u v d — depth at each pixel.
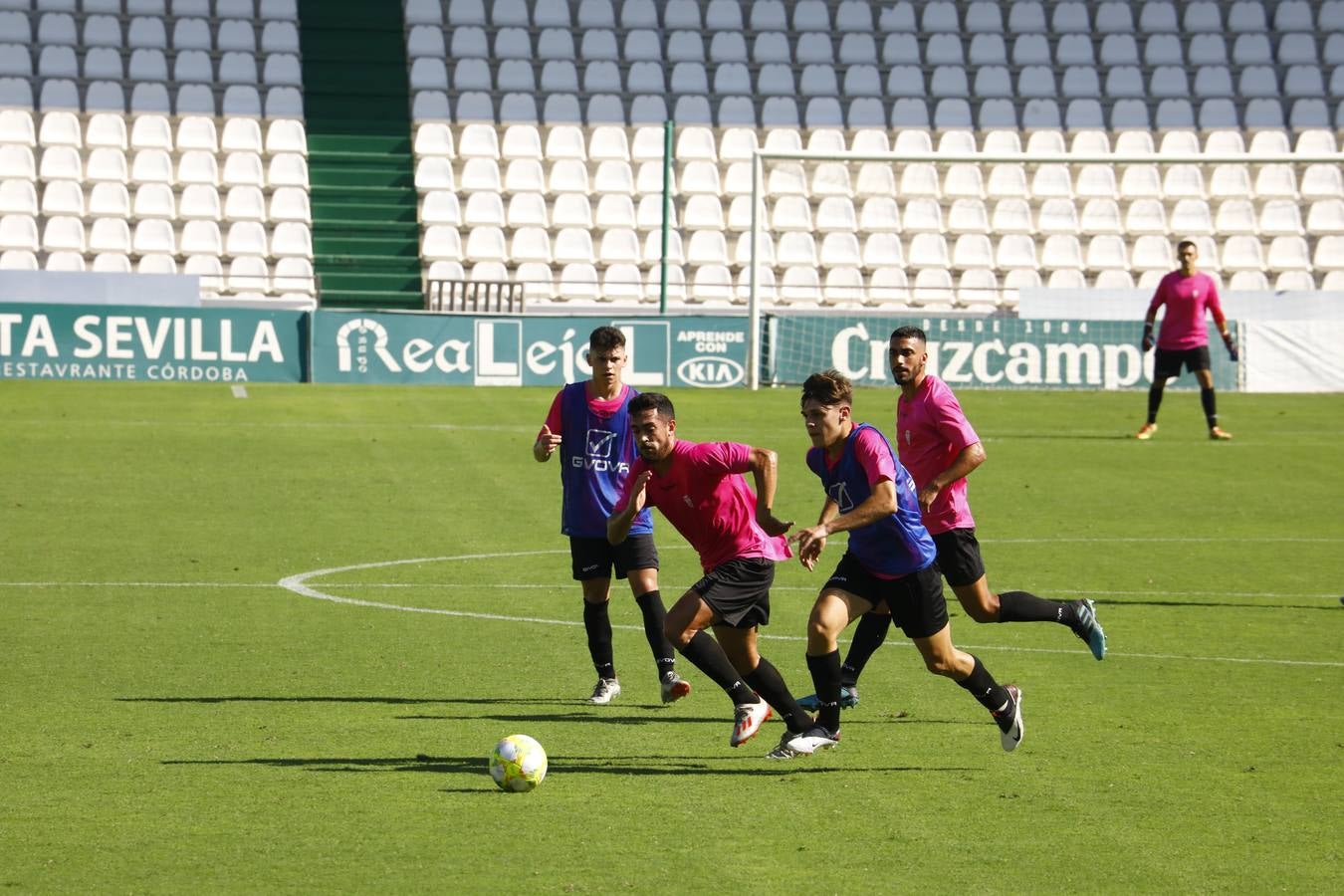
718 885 17.81
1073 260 107.75
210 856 18.66
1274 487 58.50
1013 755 24.16
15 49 107.38
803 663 31.22
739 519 24.00
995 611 27.20
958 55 120.62
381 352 82.94
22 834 19.47
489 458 61.16
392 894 17.41
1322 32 124.75
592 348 28.05
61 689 28.09
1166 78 120.06
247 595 37.88
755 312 84.62
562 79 113.88
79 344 80.31
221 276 90.44
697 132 111.44
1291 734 25.66
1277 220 111.25
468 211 104.06
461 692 28.36
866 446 23.20
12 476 54.41
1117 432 71.88
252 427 66.38
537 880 17.92
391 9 116.75
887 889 17.77
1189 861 18.88
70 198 99.94
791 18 122.31
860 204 109.19
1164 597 39.31
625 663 31.34
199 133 105.00
